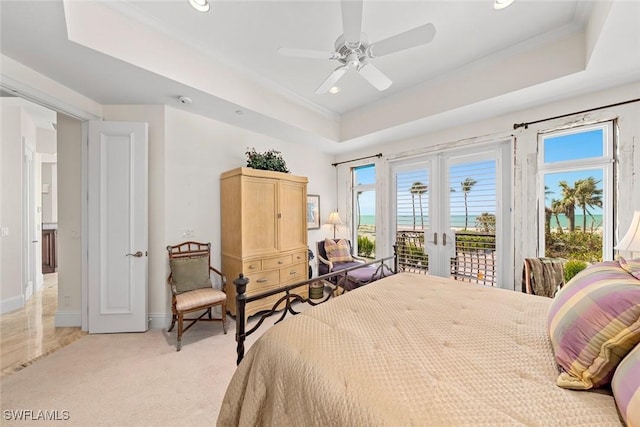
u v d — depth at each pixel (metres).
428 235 3.75
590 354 0.84
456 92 2.82
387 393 0.82
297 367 1.01
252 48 2.42
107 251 2.66
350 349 1.06
